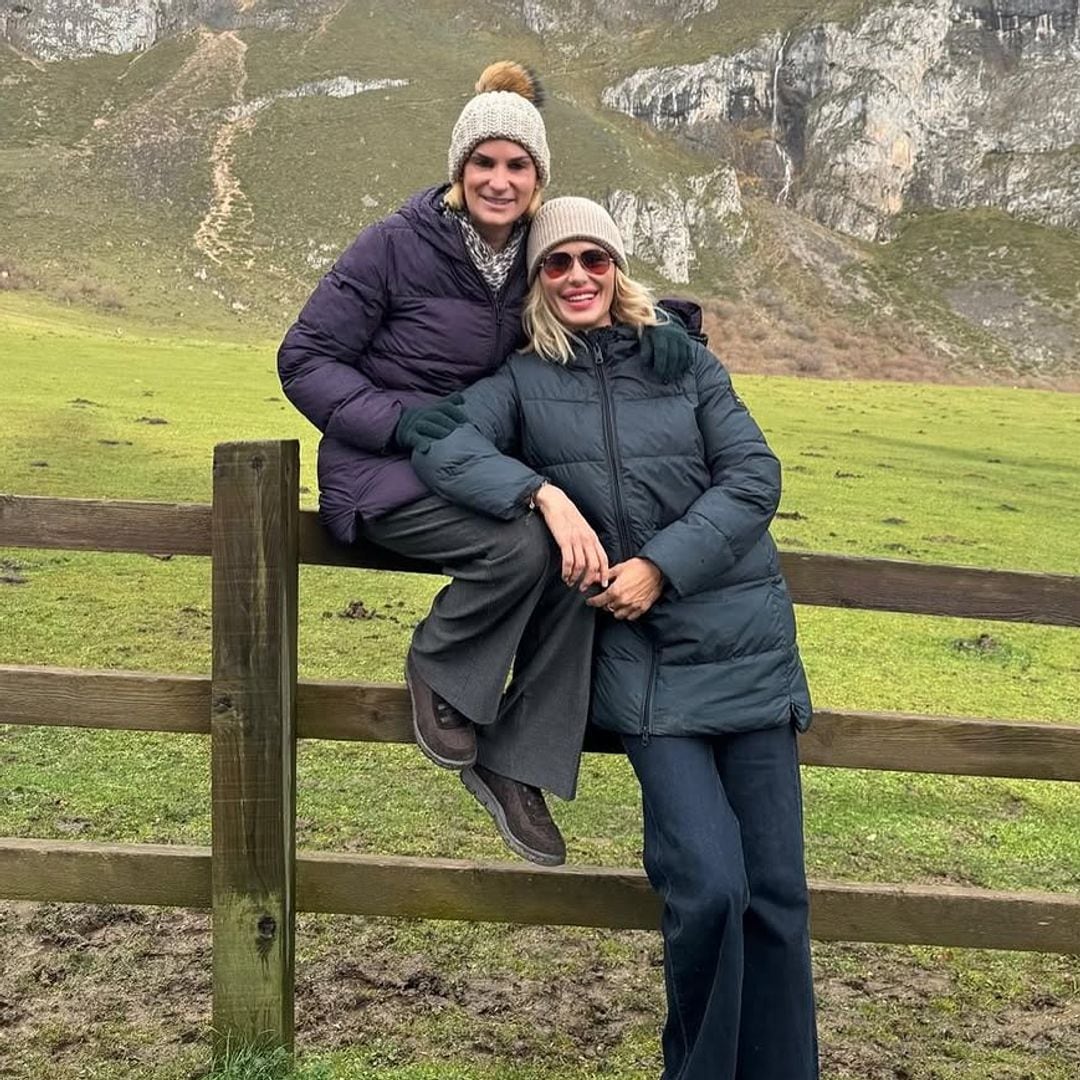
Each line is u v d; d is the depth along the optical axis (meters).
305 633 6.97
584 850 4.08
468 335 2.27
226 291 71.12
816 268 113.81
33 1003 2.86
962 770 2.51
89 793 4.29
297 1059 2.56
